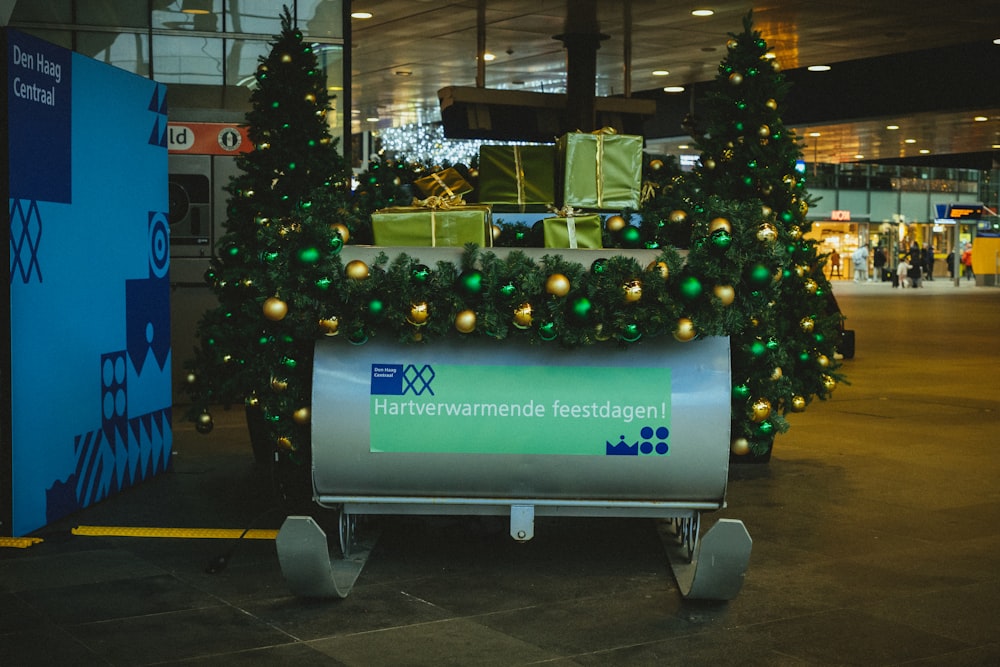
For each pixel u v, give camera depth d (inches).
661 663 167.5
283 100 314.2
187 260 458.6
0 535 235.8
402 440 197.8
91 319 266.5
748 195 306.7
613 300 184.9
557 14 624.1
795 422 407.8
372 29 679.1
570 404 196.9
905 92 847.1
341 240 192.4
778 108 313.4
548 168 235.5
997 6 589.3
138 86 290.4
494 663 167.0
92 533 244.1
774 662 168.2
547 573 215.2
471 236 207.2
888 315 1022.4
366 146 1456.7
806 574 215.9
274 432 210.2
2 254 228.7
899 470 319.9
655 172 323.3
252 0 493.4
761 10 607.2
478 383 196.9
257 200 311.3
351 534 225.0
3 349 230.8
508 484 200.4
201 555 226.8
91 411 267.7
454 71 879.7
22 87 231.8
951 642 177.5
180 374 461.7
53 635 177.6
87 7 484.4
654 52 759.1
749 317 198.8
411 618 187.8
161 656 168.6
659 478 199.2
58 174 248.4
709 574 189.6
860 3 581.6
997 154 1476.4
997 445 361.4
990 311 1085.8
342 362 198.4
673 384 197.0
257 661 166.9
